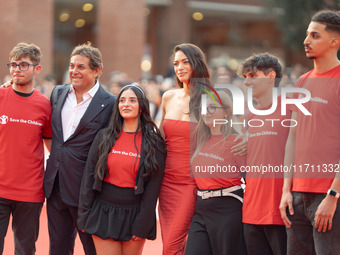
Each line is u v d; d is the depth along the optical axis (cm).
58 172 743
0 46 2578
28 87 752
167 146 746
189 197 734
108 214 706
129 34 2888
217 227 662
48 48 2617
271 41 4378
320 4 2123
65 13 3909
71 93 762
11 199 738
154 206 711
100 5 2908
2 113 740
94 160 711
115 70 2878
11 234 1066
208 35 4384
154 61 3766
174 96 759
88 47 749
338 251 581
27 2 2550
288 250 616
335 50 596
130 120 718
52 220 759
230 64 4131
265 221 626
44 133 785
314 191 591
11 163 738
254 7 3984
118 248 712
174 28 3712
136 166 703
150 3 3638
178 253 739
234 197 663
